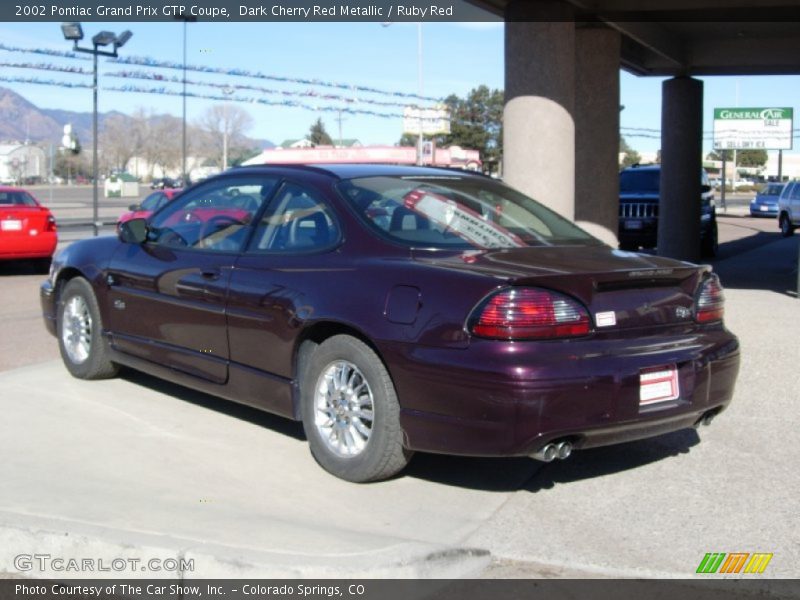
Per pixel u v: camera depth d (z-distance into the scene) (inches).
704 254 769.6
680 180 658.8
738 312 393.1
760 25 560.1
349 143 2331.4
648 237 777.6
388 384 183.9
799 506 184.1
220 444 217.6
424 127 1370.6
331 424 197.0
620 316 179.2
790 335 338.3
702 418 196.7
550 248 202.7
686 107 655.1
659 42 566.9
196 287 225.1
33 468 195.2
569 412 169.0
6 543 158.4
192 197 246.4
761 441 223.3
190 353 230.1
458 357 171.0
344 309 189.0
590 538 169.8
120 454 207.5
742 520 177.8
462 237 200.5
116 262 255.4
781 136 1798.7
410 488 192.5
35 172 3718.0
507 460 210.8
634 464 209.0
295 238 211.2
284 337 201.9
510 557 162.2
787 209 1107.9
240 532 160.4
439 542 165.6
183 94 843.4
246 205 228.5
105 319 261.0
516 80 389.1
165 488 185.8
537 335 169.2
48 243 599.2
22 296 490.6
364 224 199.9
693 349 188.9
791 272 608.7
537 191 388.8
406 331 178.4
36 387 265.9
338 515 176.7
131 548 151.8
